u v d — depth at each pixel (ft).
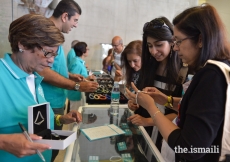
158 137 4.01
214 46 2.19
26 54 2.51
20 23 2.37
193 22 2.26
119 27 18.66
